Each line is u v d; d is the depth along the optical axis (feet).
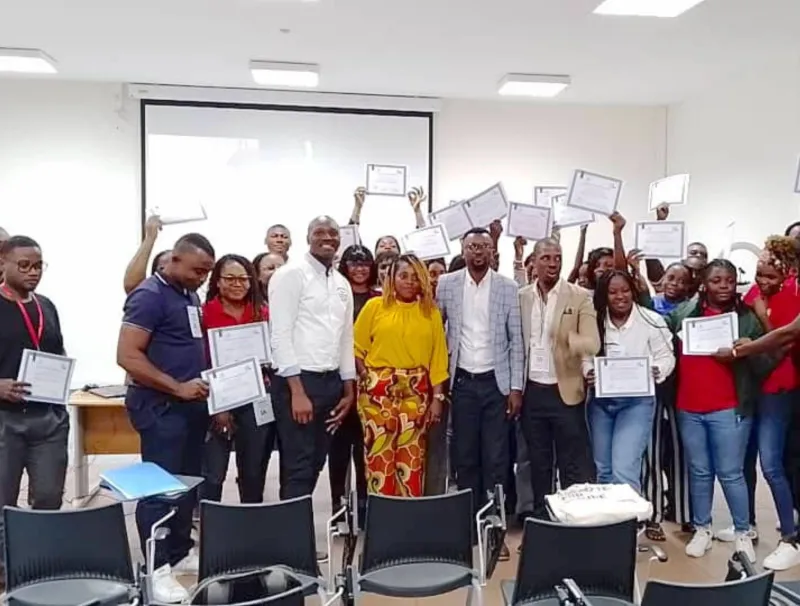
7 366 10.39
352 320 12.49
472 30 17.30
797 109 18.83
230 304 12.06
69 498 15.28
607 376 11.78
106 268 23.31
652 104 25.20
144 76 22.09
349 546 8.46
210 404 10.11
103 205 23.22
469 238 12.39
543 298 12.56
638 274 14.02
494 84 22.56
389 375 12.09
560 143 25.18
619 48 18.72
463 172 24.72
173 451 10.34
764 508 14.99
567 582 6.58
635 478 12.16
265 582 7.25
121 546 7.55
